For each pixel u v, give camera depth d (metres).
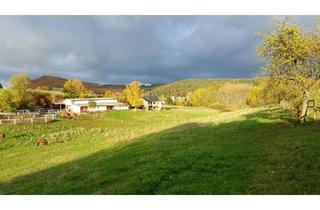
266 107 70.38
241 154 27.36
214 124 50.78
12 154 49.22
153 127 65.25
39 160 43.47
